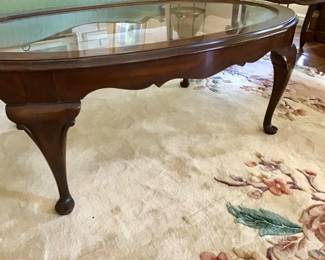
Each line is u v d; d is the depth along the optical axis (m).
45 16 1.25
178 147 1.31
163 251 0.88
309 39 2.57
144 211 1.00
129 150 1.28
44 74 0.75
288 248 0.89
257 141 1.35
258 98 1.71
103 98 1.67
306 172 1.18
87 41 0.96
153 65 0.85
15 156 1.23
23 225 0.94
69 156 1.23
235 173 1.17
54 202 1.03
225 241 0.91
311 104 1.67
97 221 0.96
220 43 0.93
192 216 0.99
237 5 1.43
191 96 1.71
